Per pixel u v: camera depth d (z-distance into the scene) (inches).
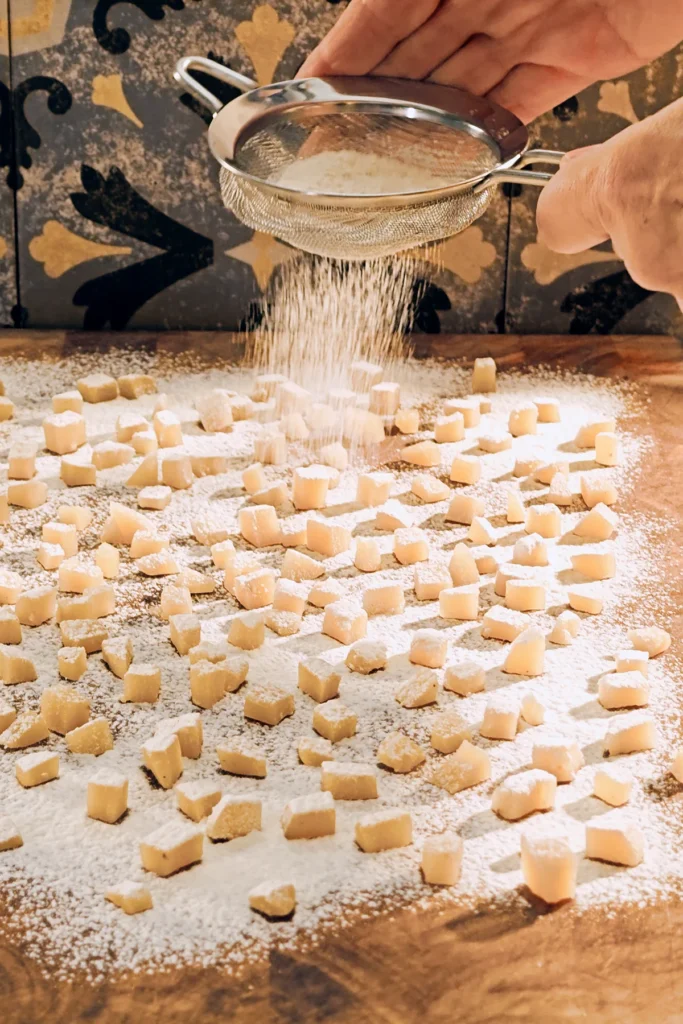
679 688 48.6
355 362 78.8
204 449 68.0
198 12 76.7
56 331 82.4
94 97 77.9
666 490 64.4
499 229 81.7
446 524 61.2
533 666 49.3
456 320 84.3
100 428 70.2
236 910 37.9
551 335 84.6
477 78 57.2
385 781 43.7
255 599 53.7
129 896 37.4
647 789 43.3
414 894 38.6
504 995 35.1
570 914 37.9
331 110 54.6
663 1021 34.4
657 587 55.6
